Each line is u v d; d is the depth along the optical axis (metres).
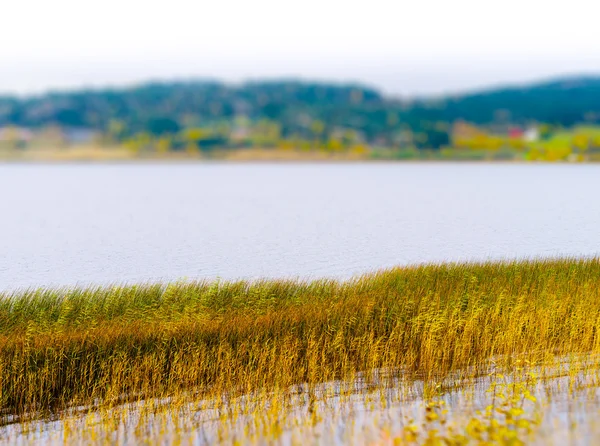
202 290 41.56
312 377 27.50
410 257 95.25
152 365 27.52
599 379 26.39
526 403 24.00
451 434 21.42
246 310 36.25
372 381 27.84
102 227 147.88
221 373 27.27
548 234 125.81
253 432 22.58
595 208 192.75
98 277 80.19
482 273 45.91
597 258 52.75
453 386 26.81
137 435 22.69
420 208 199.00
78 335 29.70
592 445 20.27
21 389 26.02
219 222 158.50
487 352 30.61
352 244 112.44
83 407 25.73
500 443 20.27
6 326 32.84
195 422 23.72
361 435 21.98
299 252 102.56
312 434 22.17
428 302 35.34
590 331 31.34
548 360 29.11
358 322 32.72
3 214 186.38
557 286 40.34
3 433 23.41
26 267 89.25
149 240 121.81
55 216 179.12
